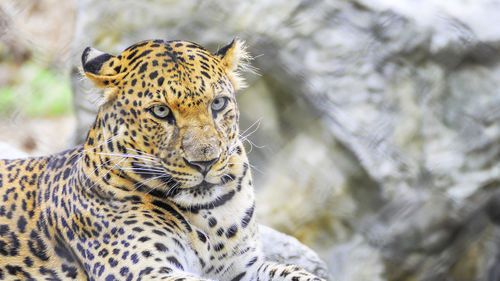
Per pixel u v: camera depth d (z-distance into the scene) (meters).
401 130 18.17
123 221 9.89
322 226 18.67
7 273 10.73
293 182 18.72
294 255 13.73
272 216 18.56
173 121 9.65
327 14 18.36
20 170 11.41
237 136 10.38
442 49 18.19
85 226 10.19
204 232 10.33
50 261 10.73
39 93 23.50
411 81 18.25
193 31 18.86
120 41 19.27
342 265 18.44
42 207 10.86
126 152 9.87
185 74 9.62
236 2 18.64
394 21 18.19
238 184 10.54
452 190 18.28
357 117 18.19
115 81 9.84
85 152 10.41
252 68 18.36
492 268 18.95
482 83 18.47
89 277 10.14
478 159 18.44
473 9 18.58
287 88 18.58
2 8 24.11
